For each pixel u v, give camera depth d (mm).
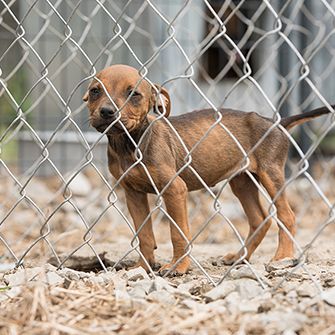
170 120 6707
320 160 14406
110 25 14312
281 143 6883
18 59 14516
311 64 15531
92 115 6078
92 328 4715
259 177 6930
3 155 14477
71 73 14305
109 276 5883
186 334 4551
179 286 5605
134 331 4621
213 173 6820
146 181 6441
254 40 14289
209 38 12609
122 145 6402
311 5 13766
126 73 6121
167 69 14406
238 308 4840
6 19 14227
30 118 14289
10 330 4676
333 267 6402
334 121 4883
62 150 13883
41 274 5605
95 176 12859
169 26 5523
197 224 11141
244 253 5559
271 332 4543
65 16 14203
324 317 4727
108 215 11266
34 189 12023
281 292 5219
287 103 13516
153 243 6832
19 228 10336
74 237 9906
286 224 6902
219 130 6797
